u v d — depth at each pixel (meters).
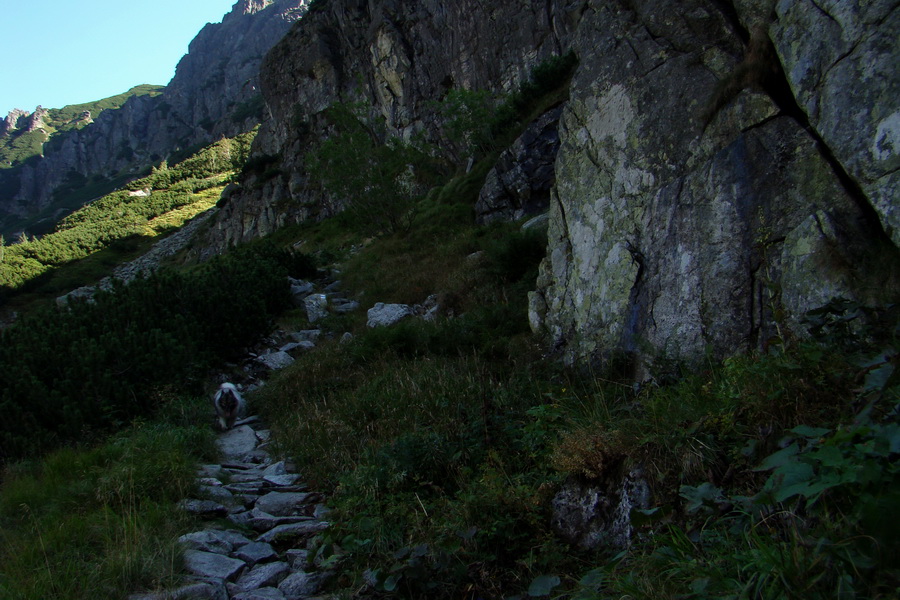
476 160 23.31
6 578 3.52
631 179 6.07
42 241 71.12
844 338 3.26
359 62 41.06
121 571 3.52
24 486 5.34
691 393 3.91
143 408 7.93
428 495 4.41
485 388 5.98
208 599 3.35
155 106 198.75
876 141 3.74
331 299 14.64
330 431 6.25
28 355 8.09
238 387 9.78
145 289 11.16
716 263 4.94
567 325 6.69
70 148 197.12
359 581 3.49
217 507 4.82
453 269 13.04
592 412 4.46
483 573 3.28
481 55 31.59
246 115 128.38
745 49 5.41
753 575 2.11
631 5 6.87
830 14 4.21
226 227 50.06
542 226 11.61
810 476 2.13
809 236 4.20
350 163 19.50
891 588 1.75
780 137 4.68
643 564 2.66
